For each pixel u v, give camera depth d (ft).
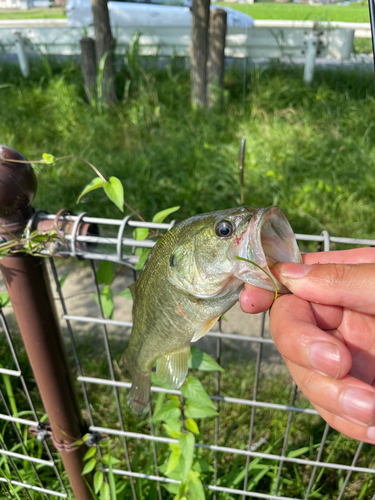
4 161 0.76
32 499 1.16
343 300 0.59
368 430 0.55
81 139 2.97
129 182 2.47
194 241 0.65
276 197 2.31
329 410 0.52
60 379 0.94
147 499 1.15
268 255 0.65
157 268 0.69
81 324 1.76
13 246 0.78
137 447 1.21
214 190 2.41
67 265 2.09
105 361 1.59
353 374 0.69
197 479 1.00
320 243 0.81
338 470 1.21
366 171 2.50
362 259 0.75
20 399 1.46
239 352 1.62
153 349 0.76
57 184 2.46
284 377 1.51
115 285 1.96
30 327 0.87
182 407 0.95
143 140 2.98
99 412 1.42
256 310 0.65
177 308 0.69
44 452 1.31
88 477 1.08
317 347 0.50
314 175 2.50
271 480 1.21
